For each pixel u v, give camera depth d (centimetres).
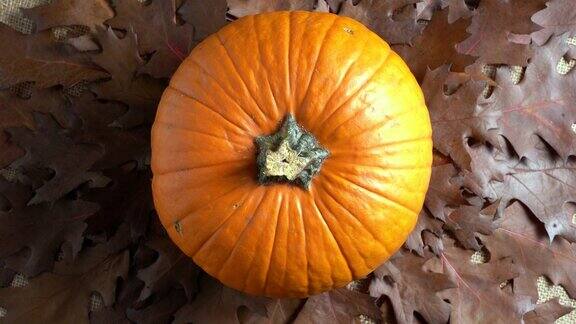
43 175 57
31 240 57
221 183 44
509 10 58
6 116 57
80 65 56
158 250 56
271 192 43
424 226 58
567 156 59
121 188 56
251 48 44
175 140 44
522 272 61
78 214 57
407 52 57
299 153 41
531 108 59
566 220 61
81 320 58
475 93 55
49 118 56
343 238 45
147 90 55
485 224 58
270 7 57
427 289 59
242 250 45
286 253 44
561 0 61
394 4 57
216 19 55
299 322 58
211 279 57
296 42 44
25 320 58
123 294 58
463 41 58
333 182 43
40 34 56
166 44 55
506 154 60
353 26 46
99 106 55
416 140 46
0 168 57
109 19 55
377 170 44
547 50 59
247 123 43
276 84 43
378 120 44
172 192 45
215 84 44
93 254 58
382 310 60
